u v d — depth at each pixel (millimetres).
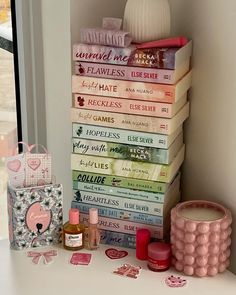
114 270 1311
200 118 1410
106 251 1394
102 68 1323
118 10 1497
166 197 1368
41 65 1544
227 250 1316
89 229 1395
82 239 1396
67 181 1600
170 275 1295
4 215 1621
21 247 1392
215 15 1309
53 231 1414
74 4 1421
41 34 1518
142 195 1367
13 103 1601
